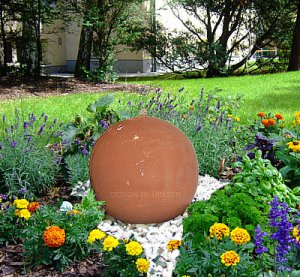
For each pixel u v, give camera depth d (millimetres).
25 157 1709
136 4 6047
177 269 1056
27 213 1242
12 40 6113
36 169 1716
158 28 7309
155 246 1240
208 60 7109
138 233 1332
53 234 1144
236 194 1274
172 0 7125
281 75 6527
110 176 1343
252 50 7574
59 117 3254
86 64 6312
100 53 6160
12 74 6160
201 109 2201
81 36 6297
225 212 1234
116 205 1354
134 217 1356
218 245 1035
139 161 1323
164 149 1350
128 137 1366
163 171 1329
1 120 3029
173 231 1340
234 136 2055
